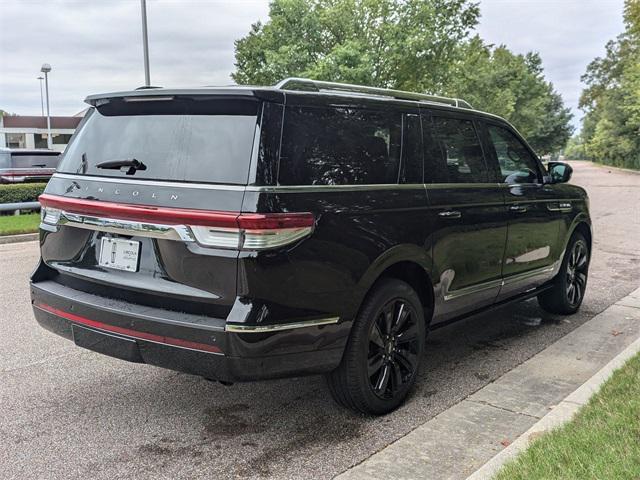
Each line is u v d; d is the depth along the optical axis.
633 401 3.46
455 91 20.45
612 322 5.93
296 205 3.08
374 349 3.67
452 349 5.14
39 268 3.83
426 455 3.27
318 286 3.19
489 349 5.13
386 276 3.81
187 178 3.12
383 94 3.98
